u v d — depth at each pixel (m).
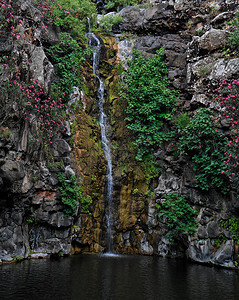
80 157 11.09
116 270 7.82
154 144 12.31
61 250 9.74
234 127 9.38
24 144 8.99
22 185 8.98
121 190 11.86
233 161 9.01
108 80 13.72
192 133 11.03
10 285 5.96
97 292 5.75
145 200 11.70
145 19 15.05
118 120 12.94
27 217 9.43
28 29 10.28
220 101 10.53
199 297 5.66
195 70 12.12
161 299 5.47
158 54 13.57
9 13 9.38
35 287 5.91
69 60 11.95
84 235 10.51
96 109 12.97
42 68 10.02
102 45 14.25
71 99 11.73
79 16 14.21
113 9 17.97
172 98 12.47
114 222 11.47
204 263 9.55
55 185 9.90
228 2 12.73
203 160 10.38
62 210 9.96
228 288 6.37
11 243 8.69
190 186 10.76
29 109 9.40
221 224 9.77
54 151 10.46
